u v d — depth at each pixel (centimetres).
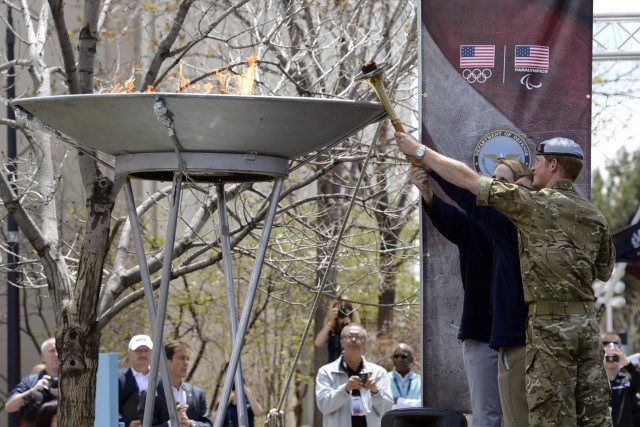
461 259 794
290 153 655
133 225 671
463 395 843
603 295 2658
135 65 1287
